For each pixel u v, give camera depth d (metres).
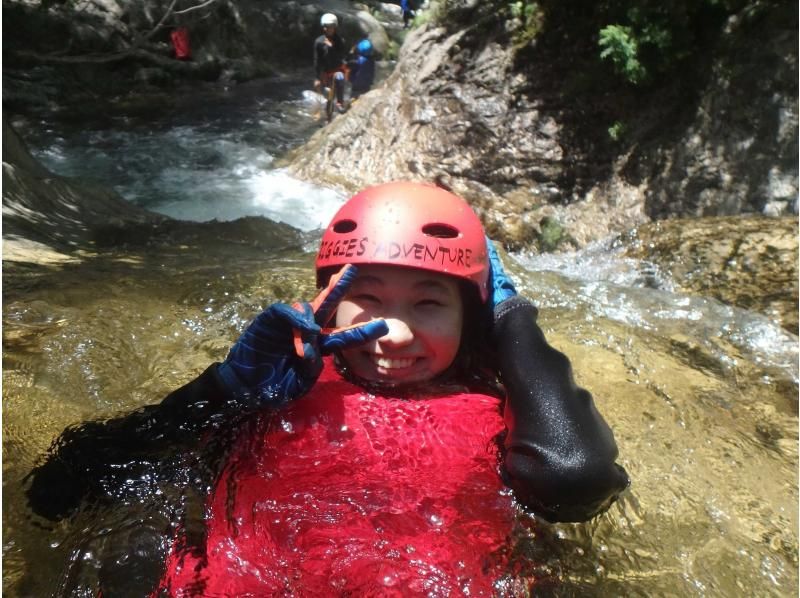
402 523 0.73
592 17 2.97
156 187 3.36
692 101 2.58
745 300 1.65
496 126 2.91
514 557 0.73
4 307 1.24
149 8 5.67
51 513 0.77
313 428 0.81
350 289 0.85
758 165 2.34
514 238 2.51
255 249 1.96
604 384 1.16
